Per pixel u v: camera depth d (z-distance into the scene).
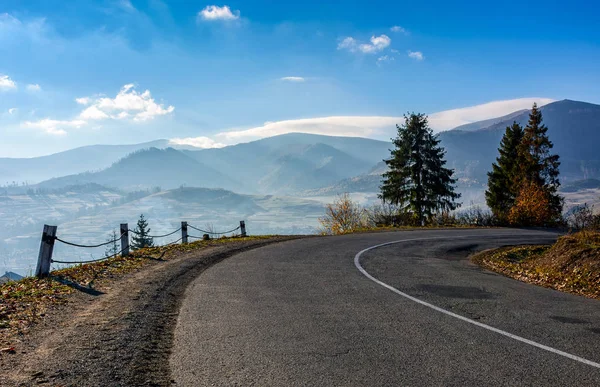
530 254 17.50
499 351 5.03
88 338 5.36
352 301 7.66
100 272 10.34
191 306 7.18
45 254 9.63
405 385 4.06
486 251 17.48
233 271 10.87
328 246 17.36
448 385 4.06
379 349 5.07
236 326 6.01
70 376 4.19
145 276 9.89
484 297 8.20
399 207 48.62
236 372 4.36
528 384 4.10
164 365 4.55
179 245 16.77
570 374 4.36
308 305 7.31
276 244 18.11
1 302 7.20
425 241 20.42
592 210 25.39
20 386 3.95
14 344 5.13
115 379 4.14
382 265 12.40
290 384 4.07
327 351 4.99
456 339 5.48
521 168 47.75
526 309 7.26
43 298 7.57
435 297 8.10
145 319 6.27
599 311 7.24
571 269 11.71
